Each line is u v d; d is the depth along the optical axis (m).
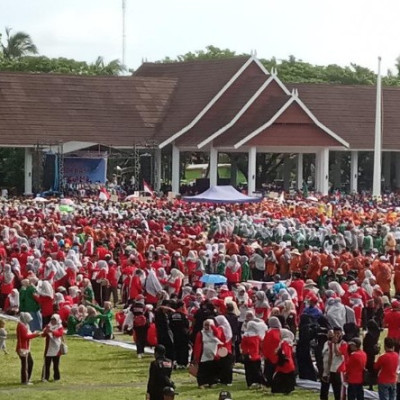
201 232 67.50
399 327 39.41
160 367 30.59
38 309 46.53
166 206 82.00
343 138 114.44
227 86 111.00
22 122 106.38
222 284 46.50
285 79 143.75
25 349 38.03
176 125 110.19
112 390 36.97
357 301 43.25
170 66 119.50
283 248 58.00
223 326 37.75
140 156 106.56
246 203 83.56
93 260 55.38
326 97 118.00
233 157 112.88
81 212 76.31
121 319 48.78
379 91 103.31
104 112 110.12
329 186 117.75
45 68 140.75
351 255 54.09
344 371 34.03
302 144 107.00
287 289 44.28
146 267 51.59
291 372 36.31
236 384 37.81
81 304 48.69
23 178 108.06
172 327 40.34
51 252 55.19
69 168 101.94
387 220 76.94
